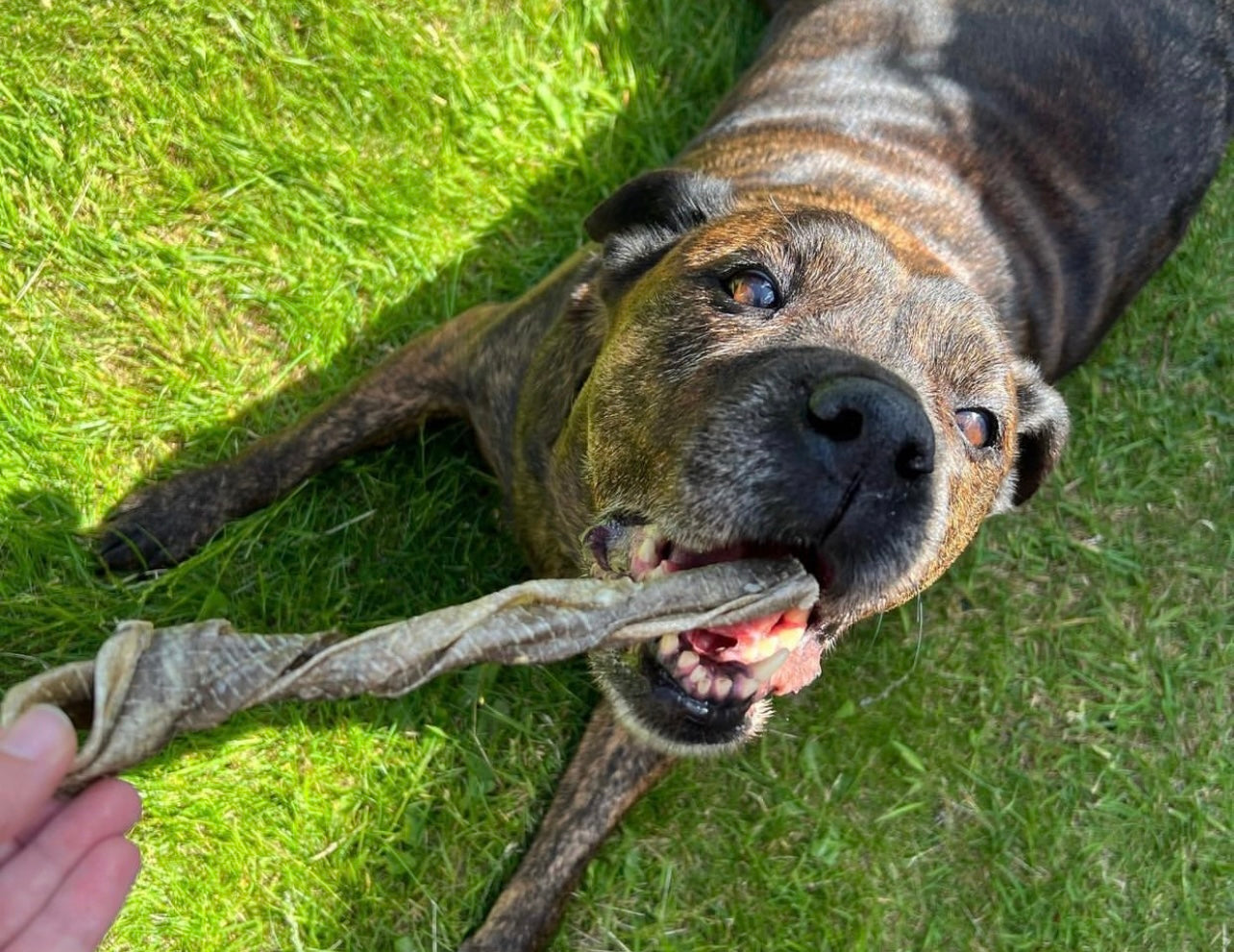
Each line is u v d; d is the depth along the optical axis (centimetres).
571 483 75
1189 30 102
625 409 68
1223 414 108
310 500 87
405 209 95
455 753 85
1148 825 95
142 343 89
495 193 98
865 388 59
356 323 93
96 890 59
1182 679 99
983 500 74
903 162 91
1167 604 101
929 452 60
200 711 50
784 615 64
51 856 58
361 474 89
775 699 92
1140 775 96
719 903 87
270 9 95
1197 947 93
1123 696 98
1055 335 97
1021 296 93
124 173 91
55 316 88
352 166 95
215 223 92
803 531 61
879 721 93
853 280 68
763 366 62
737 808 89
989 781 94
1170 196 101
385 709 85
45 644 81
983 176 93
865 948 88
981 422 72
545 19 101
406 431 89
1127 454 105
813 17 102
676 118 106
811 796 91
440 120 98
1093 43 98
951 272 78
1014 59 97
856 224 70
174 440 88
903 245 76
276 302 91
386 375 86
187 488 85
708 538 62
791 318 67
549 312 81
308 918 81
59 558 83
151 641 49
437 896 83
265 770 82
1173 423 107
